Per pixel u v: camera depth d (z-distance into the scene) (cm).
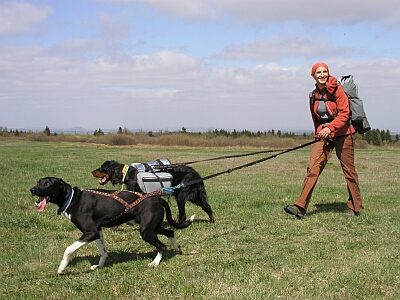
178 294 467
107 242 681
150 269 557
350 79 823
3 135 5822
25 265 568
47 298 462
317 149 828
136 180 748
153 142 4250
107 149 3428
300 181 1498
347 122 814
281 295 462
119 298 462
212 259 590
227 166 2117
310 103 833
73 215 537
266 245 668
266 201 1035
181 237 712
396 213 883
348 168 838
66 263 527
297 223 801
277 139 4244
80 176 1485
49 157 2339
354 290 470
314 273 530
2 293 473
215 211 920
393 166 2138
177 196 779
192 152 3148
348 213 857
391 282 494
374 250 628
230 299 449
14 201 988
